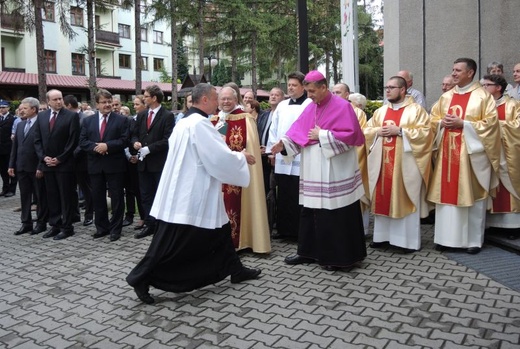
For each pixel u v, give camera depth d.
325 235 4.72
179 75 46.28
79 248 5.99
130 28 41.00
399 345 3.21
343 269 4.79
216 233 4.20
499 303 3.85
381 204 5.33
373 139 5.40
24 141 6.87
